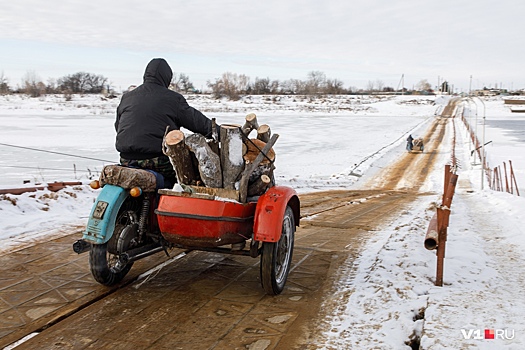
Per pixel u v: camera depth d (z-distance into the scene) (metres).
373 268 5.16
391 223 9.24
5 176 17.61
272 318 3.89
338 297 4.34
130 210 4.54
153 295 4.41
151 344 3.44
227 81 112.25
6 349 3.35
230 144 4.30
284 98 115.06
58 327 3.72
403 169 33.53
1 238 6.35
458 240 6.77
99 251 4.28
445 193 4.49
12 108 75.38
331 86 146.88
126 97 4.75
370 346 3.35
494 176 25.31
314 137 45.56
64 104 86.81
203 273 5.09
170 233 4.23
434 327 3.46
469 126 58.88
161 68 4.71
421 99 120.38
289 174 26.64
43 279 4.79
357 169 30.52
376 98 126.38
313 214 10.63
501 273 5.03
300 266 5.42
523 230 7.80
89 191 10.01
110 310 4.05
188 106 4.74
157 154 4.59
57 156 24.28
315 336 3.54
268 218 4.20
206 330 3.67
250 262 5.55
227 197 4.26
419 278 4.66
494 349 3.12
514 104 110.19
